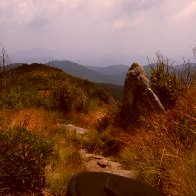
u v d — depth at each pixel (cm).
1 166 530
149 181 545
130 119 976
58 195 554
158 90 970
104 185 287
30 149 567
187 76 927
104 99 2183
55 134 962
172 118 693
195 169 479
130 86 1009
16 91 1419
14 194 522
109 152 875
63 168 660
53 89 1609
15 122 867
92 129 1072
